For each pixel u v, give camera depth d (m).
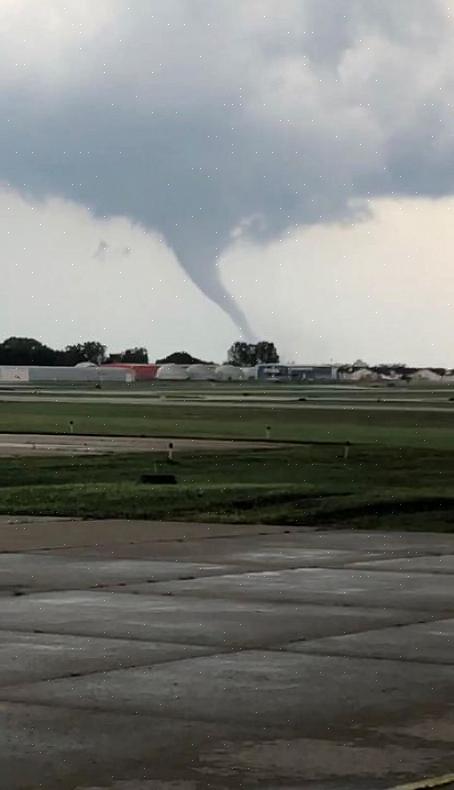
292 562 16.92
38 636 11.33
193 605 13.19
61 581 14.96
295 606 13.16
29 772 7.12
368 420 75.81
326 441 54.94
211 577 15.41
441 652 10.64
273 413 83.81
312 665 10.08
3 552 17.84
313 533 20.69
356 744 7.73
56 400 107.44
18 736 7.89
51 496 26.27
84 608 12.95
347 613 12.70
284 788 6.83
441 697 8.99
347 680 9.54
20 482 32.72
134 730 8.05
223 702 8.80
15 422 71.81
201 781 6.95
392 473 36.44
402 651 10.67
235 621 12.17
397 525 21.97
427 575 15.71
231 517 22.91
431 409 89.62
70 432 61.84
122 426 68.31
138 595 13.88
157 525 21.72
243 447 49.78
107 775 7.06
